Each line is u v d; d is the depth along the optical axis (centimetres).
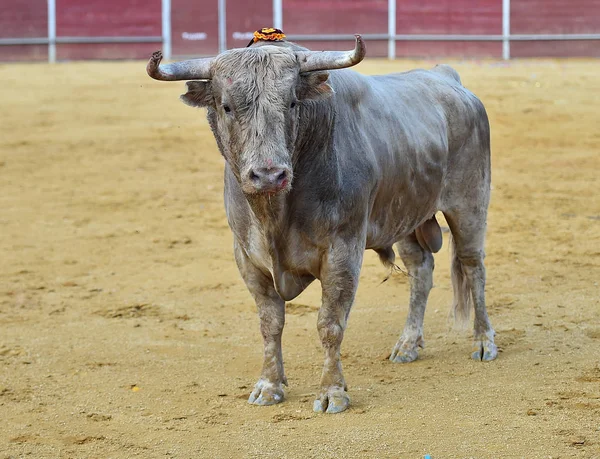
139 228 1391
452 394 709
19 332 929
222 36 3550
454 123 809
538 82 2747
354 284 673
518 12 3475
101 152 1973
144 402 723
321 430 641
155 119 2327
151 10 3547
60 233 1366
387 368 786
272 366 708
